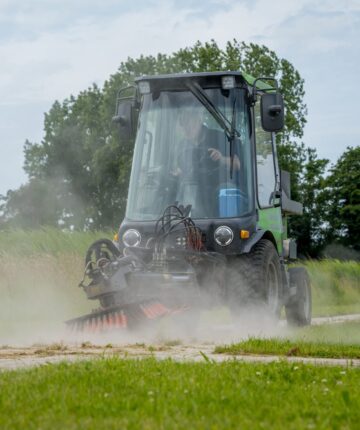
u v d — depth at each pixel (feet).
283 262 73.77
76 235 113.50
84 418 25.25
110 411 26.27
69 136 378.53
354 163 393.91
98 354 46.32
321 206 399.65
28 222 383.24
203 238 63.82
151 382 32.01
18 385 31.12
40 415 25.84
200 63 299.17
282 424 24.44
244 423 24.25
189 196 64.80
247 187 65.00
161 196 65.16
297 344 50.29
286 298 73.92
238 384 31.45
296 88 290.97
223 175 64.75
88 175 375.04
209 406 26.96
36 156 396.57
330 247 394.73
